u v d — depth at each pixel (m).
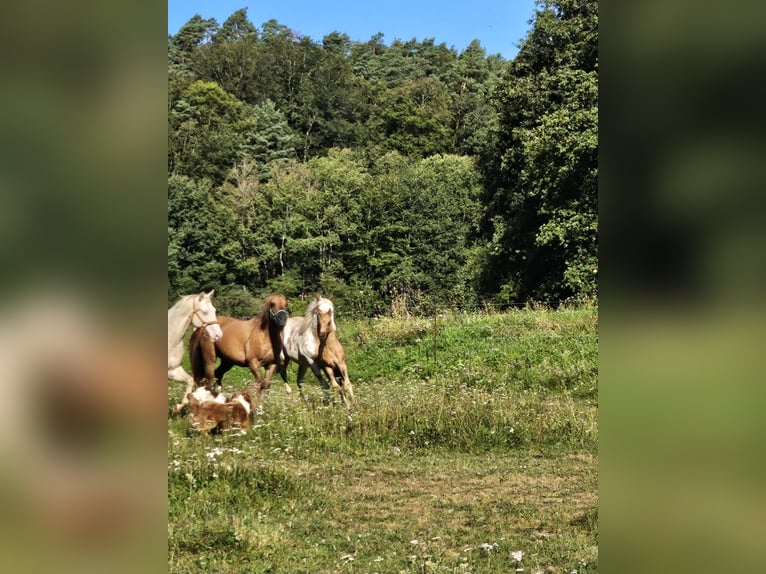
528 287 28.86
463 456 7.83
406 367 13.23
